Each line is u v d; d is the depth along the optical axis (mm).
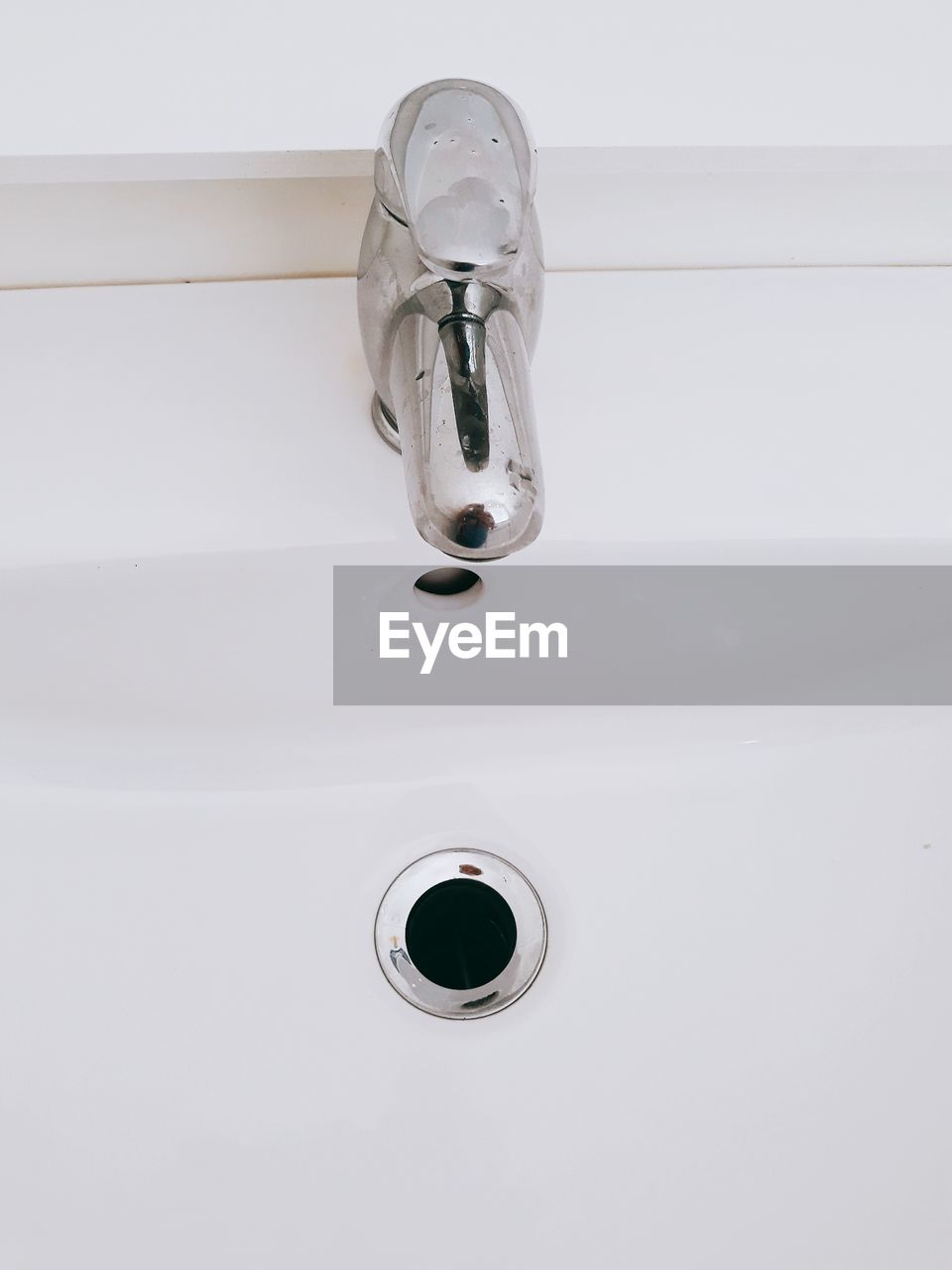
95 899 386
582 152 351
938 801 410
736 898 400
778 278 391
